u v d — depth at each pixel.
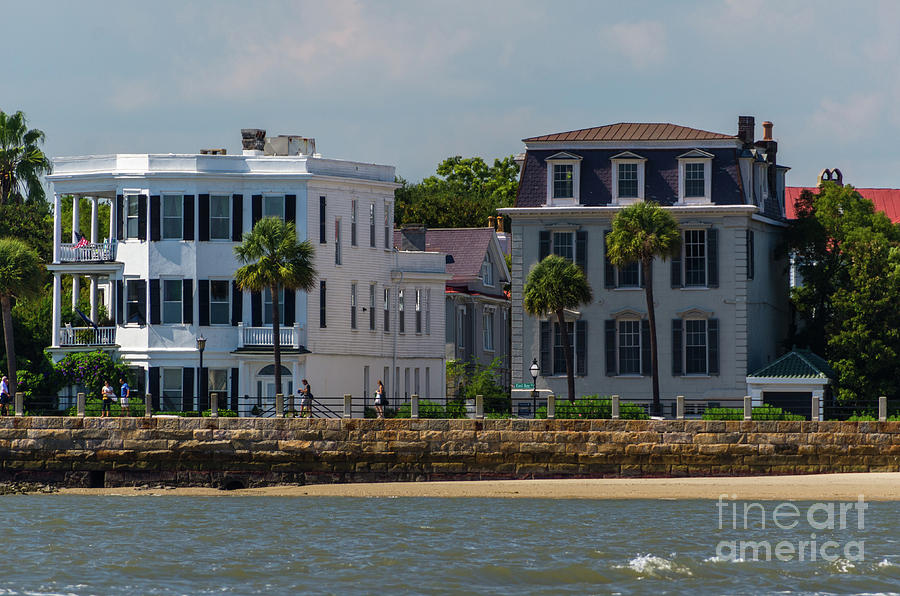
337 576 173.25
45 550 190.62
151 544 195.00
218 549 190.88
